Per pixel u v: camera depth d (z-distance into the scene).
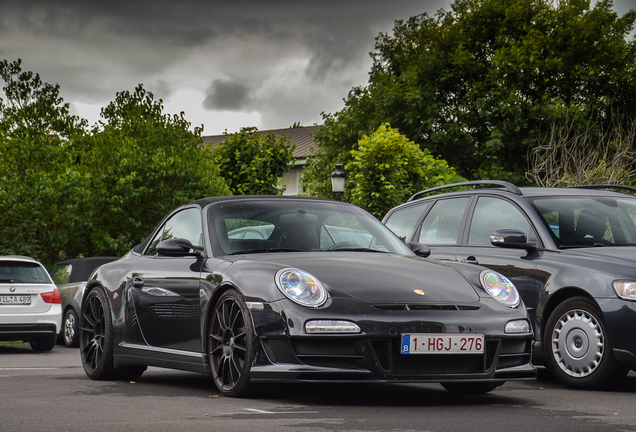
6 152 17.97
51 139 18.75
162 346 5.58
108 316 6.19
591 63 30.52
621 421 4.06
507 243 6.28
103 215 18.30
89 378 6.45
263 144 19.91
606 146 21.64
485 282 4.88
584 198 6.87
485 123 30.84
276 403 4.58
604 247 6.17
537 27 31.88
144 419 3.99
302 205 5.89
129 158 18.17
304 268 4.75
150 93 20.00
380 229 5.96
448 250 7.05
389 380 4.34
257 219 5.60
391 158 20.27
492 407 4.60
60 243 17.47
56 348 12.58
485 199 7.09
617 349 5.55
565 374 5.89
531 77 30.38
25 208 17.09
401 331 4.38
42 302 11.53
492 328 4.58
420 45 34.19
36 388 5.64
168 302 5.49
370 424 3.84
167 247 5.32
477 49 32.53
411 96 31.05
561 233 6.41
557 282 6.00
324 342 4.37
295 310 4.40
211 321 5.00
